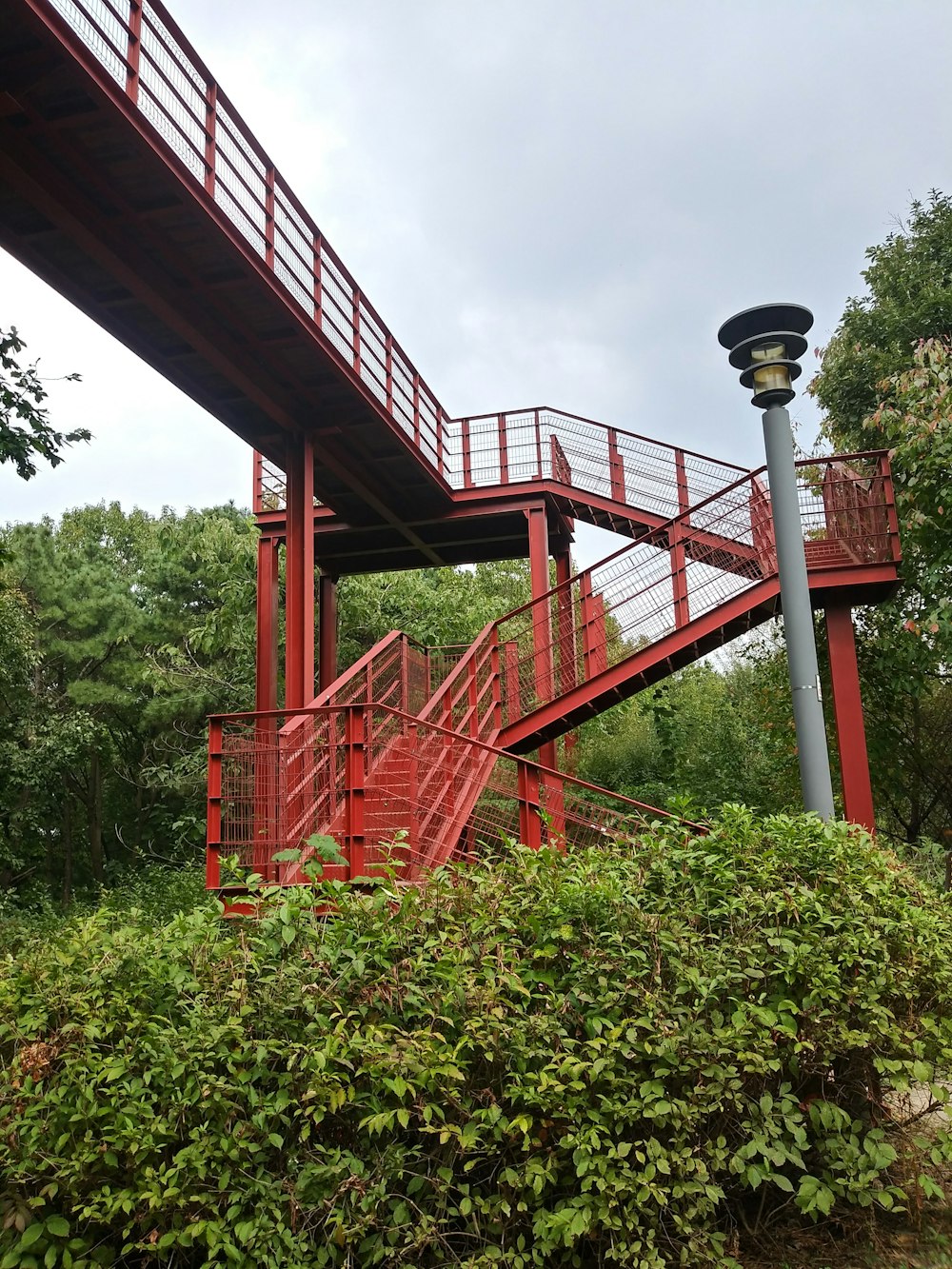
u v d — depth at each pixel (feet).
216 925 11.46
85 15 19.30
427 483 39.06
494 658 33.19
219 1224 9.11
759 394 17.67
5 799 61.62
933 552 34.19
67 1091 9.56
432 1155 9.75
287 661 30.83
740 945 11.23
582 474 40.68
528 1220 10.11
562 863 12.87
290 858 13.82
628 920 11.25
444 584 69.21
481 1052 10.17
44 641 68.49
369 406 32.30
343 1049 9.59
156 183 21.79
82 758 64.64
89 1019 10.03
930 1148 11.18
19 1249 9.09
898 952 12.16
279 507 41.11
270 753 21.38
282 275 27.61
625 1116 9.75
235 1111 9.61
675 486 39.04
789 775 42.91
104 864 75.51
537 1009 10.77
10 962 11.13
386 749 27.99
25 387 30.09
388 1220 9.63
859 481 28.40
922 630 32.12
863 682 39.73
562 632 37.04
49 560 70.64
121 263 23.22
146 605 75.82
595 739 59.67
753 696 50.11
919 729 43.47
